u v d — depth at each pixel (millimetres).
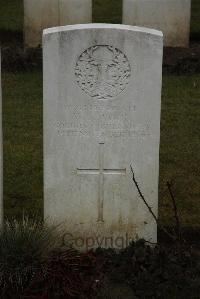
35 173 3252
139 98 2510
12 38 5445
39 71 4633
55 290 2342
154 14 5027
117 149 2561
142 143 2553
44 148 2549
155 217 2484
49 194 2598
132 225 2637
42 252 2418
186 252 2494
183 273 2393
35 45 5102
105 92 2502
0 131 2502
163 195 3064
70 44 2457
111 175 2584
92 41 2457
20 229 2494
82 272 2434
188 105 4137
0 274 2352
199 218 2879
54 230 2551
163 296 2344
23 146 3531
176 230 2762
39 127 3783
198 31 5621
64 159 2561
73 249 2574
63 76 2482
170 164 3385
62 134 2535
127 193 2605
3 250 2391
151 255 2490
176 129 3807
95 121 2529
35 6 5020
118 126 2535
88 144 2551
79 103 2510
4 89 4320
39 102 4137
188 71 4629
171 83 4457
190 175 3270
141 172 2580
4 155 3424
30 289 2340
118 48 2467
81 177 2584
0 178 2545
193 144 3619
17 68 4621
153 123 2533
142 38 2457
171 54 4945
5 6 6207
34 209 2924
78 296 2340
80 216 2623
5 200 2998
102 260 2504
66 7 4996
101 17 6051
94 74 2486
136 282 2391
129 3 5000
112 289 2396
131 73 2486
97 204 2615
